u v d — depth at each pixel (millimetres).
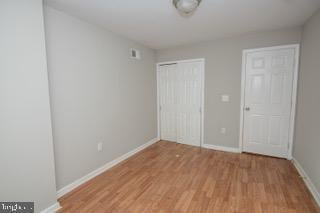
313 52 2248
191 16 2297
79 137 2352
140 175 2588
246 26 2695
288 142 2998
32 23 1588
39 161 1699
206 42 3496
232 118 3408
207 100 3639
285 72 2902
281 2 1953
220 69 3422
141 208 1864
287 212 1766
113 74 2906
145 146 3854
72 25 2215
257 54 3076
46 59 1769
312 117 2207
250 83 3189
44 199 1755
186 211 1806
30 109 1604
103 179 2488
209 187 2232
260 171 2627
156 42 3500
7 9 1419
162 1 1903
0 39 1384
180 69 3906
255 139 3264
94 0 1850
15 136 1512
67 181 2203
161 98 4262
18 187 1555
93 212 1816
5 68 1423
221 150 3568
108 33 2779
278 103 3006
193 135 3920
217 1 1913
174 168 2793
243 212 1773
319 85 2037
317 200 1923
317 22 2146
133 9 2080
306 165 2355
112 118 2914
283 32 2838
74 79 2256
